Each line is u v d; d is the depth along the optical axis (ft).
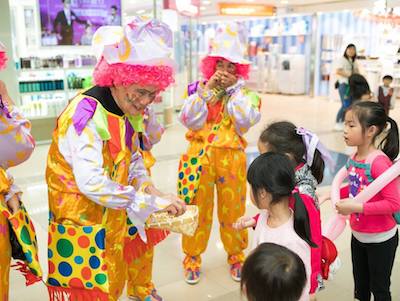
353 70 26.03
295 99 45.29
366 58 30.91
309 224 5.53
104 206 5.67
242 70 8.04
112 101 5.65
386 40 16.58
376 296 7.01
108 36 5.59
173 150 21.36
